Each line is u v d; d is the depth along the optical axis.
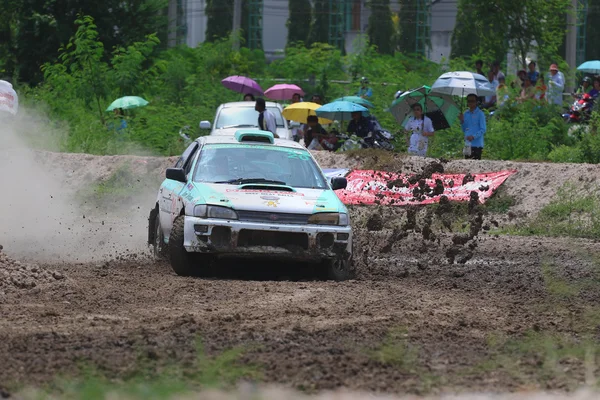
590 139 58.72
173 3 125.25
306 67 104.75
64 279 27.45
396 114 60.03
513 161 52.84
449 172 52.22
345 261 29.55
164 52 103.56
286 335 19.83
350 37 183.00
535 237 42.41
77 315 22.44
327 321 21.77
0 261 27.19
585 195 47.41
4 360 17.34
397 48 170.00
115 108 74.12
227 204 29.09
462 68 85.75
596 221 44.09
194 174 31.66
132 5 102.00
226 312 22.88
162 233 33.03
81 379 15.96
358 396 15.36
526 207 48.19
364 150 55.69
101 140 70.88
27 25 97.81
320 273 30.45
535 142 62.09
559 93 71.75
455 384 16.28
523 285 28.23
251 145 32.91
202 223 28.89
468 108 62.12
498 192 49.78
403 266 33.03
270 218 29.05
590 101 68.12
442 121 59.31
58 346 18.56
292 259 29.25
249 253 28.89
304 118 66.06
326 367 17.09
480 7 87.44
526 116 63.66
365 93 77.75
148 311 23.03
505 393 15.72
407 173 51.09
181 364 17.12
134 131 72.06
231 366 16.98
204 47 114.44
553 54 86.44
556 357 18.25
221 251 28.81
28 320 21.70
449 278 30.03
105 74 85.38
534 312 23.69
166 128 72.62
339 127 69.81
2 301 24.19
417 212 46.41
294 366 17.16
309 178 31.88
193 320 21.25
